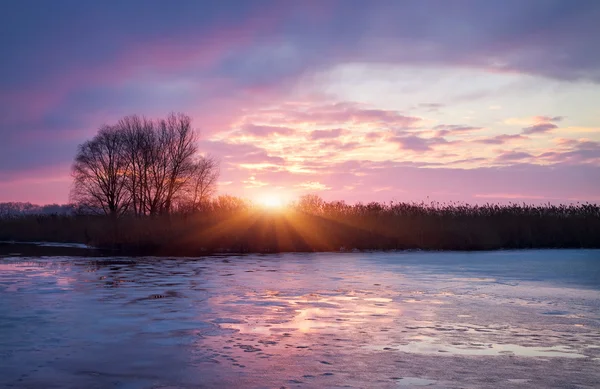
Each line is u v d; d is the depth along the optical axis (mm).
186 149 69188
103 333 13852
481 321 15266
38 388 9758
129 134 67750
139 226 53562
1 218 69438
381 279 25141
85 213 66562
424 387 9648
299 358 11477
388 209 54500
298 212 52156
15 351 12203
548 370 10617
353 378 10133
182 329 14258
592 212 52062
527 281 24250
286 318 15695
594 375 10320
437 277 25875
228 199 56938
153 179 68125
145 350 12203
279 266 31828
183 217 54000
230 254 42438
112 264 33344
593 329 14234
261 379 10117
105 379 10211
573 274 26844
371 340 13023
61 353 12000
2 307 17594
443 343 12734
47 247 53094
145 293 20672
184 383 9938
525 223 50312
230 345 12586
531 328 14352
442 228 49375
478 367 10812
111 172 67188
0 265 32625
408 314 16328
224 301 18750
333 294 20422
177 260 36562
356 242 47781
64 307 17578
